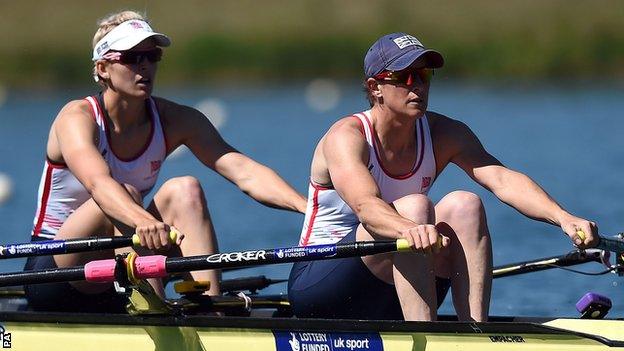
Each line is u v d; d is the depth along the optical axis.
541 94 127.44
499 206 56.34
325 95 133.00
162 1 176.38
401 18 156.75
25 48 148.25
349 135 23.70
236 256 22.02
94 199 24.16
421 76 23.52
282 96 133.50
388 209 22.25
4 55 145.12
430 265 23.00
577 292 36.56
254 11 168.12
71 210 26.73
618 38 142.25
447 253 23.92
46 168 26.53
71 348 21.80
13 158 82.19
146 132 26.27
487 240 23.66
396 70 23.22
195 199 25.30
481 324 22.27
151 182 26.88
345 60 150.25
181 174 72.56
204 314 24.62
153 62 25.56
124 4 174.25
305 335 22.14
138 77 25.30
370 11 162.88
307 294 24.77
